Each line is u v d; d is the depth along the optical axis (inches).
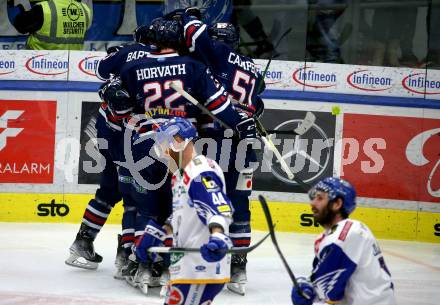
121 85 730.2
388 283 461.7
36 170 1073.5
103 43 1197.1
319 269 458.6
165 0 1179.9
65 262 829.8
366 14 1118.4
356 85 1073.5
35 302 697.0
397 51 1118.4
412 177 1072.2
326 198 470.3
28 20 1113.4
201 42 739.4
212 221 474.6
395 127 1072.2
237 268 756.6
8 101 1069.1
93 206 827.4
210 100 705.6
